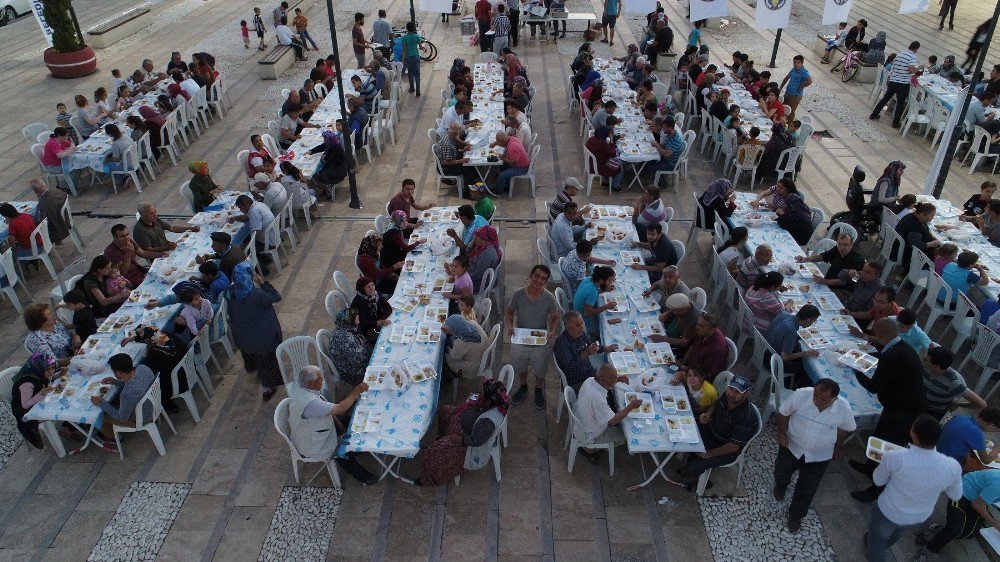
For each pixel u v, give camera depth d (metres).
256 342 8.12
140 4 28.38
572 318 7.50
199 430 8.19
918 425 5.56
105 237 12.14
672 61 20.03
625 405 7.08
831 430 6.27
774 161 13.24
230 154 15.17
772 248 9.98
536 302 8.21
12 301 10.21
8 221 10.33
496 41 19.52
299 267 11.29
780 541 6.84
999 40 22.56
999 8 9.91
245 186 13.75
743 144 13.14
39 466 7.73
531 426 8.21
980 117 14.23
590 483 7.47
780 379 7.59
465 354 7.94
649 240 9.43
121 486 7.49
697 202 11.15
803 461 6.45
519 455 7.82
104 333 8.23
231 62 21.03
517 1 22.08
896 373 6.62
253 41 22.89
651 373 7.47
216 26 24.69
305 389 6.76
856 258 9.12
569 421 7.67
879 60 18.64
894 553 6.68
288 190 11.77
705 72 15.98
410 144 15.66
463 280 8.75
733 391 6.62
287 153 13.01
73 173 13.84
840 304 8.66
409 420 6.92
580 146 15.54
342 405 6.86
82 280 8.94
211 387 8.70
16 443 8.05
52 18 19.20
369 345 8.41
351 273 11.14
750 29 24.03
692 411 7.12
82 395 7.42
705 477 7.15
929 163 14.53
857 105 17.50
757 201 11.17
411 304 8.62
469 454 7.12
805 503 6.67
